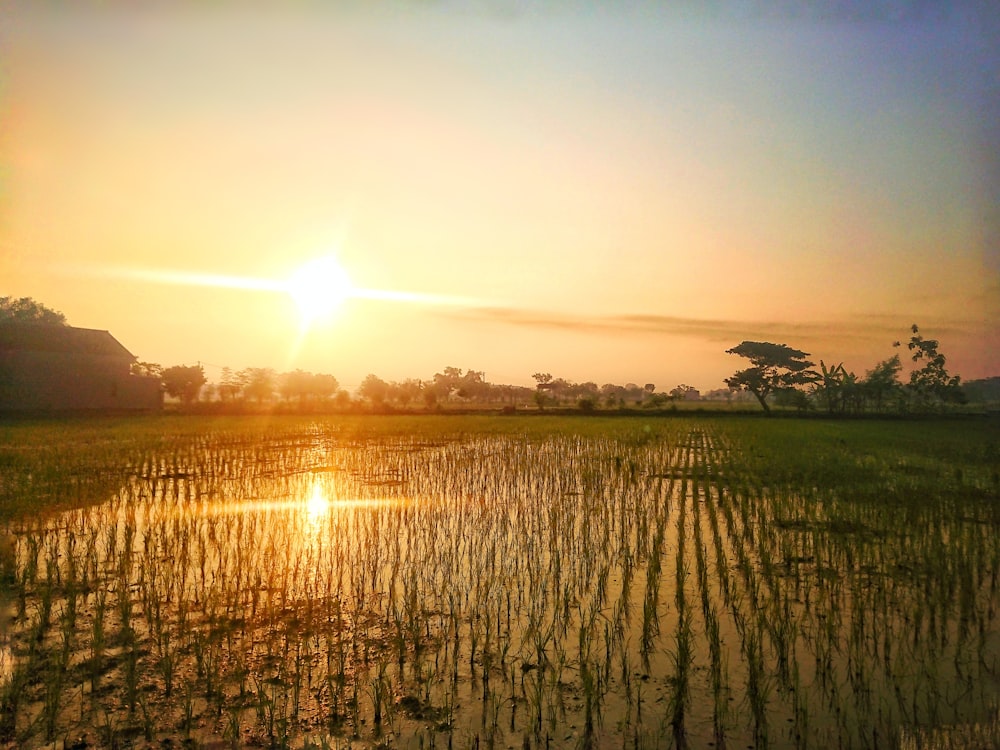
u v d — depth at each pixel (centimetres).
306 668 588
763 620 657
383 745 473
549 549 959
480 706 525
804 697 534
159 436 2775
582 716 510
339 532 1047
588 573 845
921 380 5666
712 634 619
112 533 968
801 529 1073
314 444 2514
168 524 1112
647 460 1980
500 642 643
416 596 731
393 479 1619
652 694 545
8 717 509
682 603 738
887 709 516
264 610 721
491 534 1039
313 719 506
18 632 670
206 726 497
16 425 3481
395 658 607
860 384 5800
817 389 6612
